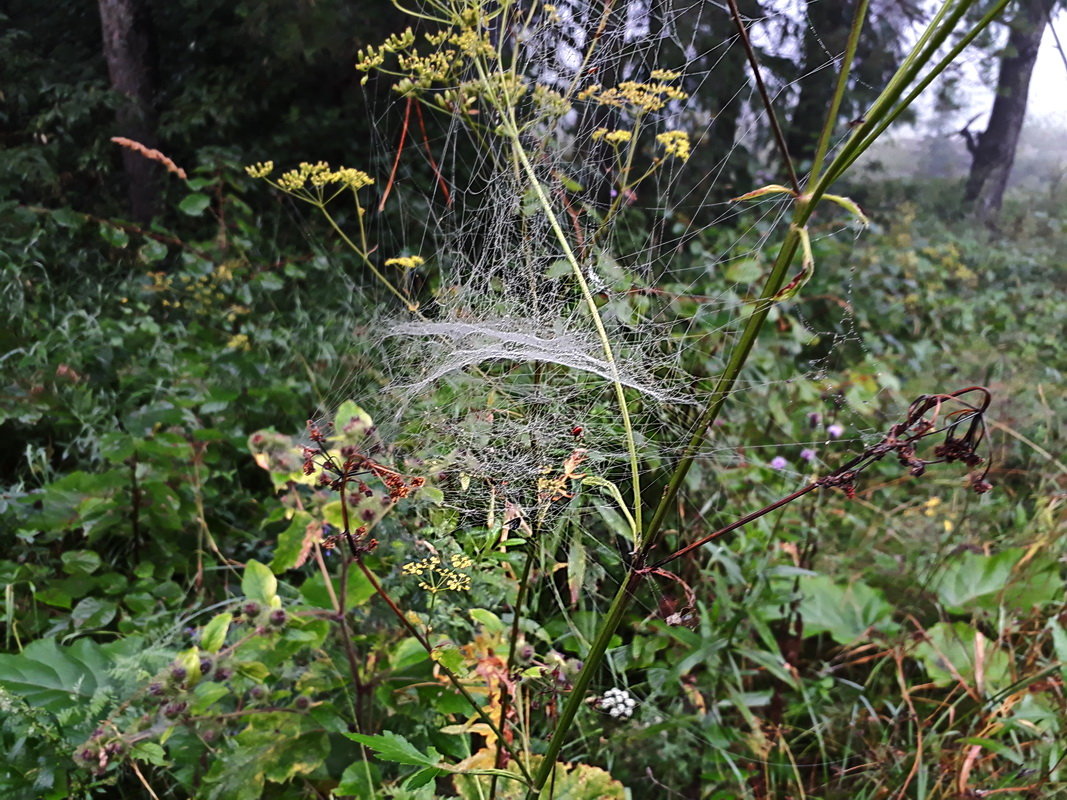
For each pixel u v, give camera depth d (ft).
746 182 9.66
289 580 4.21
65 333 6.04
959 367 7.22
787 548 4.19
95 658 3.10
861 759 3.56
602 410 2.45
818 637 4.16
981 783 3.31
